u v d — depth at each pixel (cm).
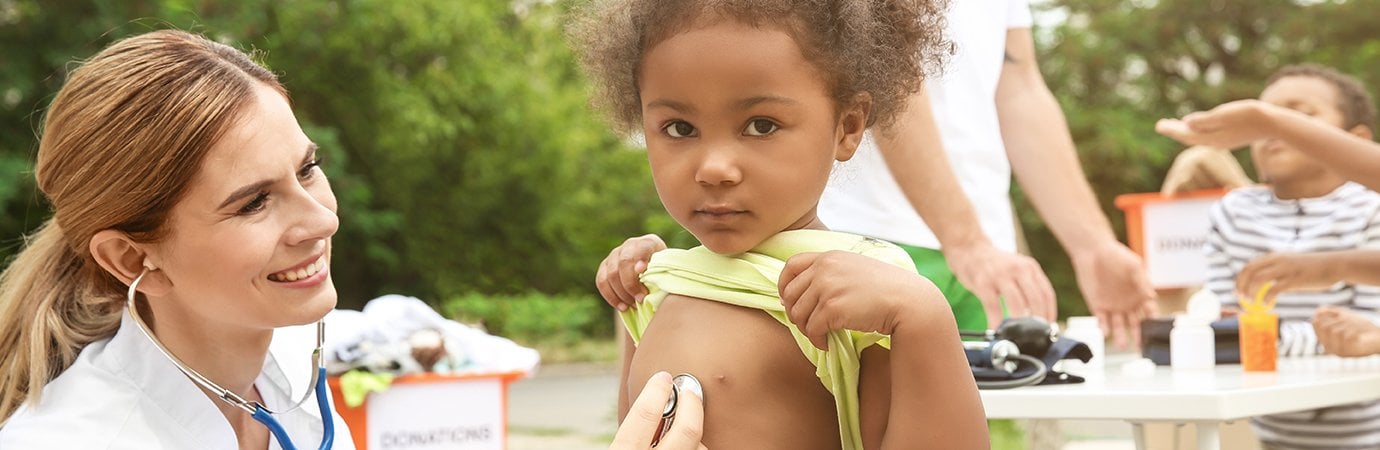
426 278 1452
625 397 141
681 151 111
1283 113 220
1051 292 210
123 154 133
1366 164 217
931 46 128
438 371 332
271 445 161
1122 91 1602
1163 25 1578
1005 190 242
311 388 152
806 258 108
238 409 157
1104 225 250
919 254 228
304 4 1251
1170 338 232
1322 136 219
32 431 138
